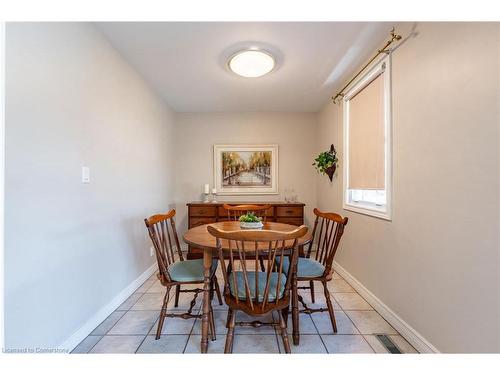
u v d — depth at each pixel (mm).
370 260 2109
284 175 3959
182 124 3914
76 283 1529
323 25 1751
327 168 3107
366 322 1818
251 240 1222
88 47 1667
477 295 1116
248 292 1309
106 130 1891
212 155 3934
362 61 2264
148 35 1861
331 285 2500
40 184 1255
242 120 3930
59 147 1390
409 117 1591
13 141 1110
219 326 1791
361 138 2350
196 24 1734
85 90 1632
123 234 2160
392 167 1780
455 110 1227
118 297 2062
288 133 3949
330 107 3258
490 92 1049
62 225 1410
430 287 1404
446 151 1286
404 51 1645
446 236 1290
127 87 2254
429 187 1410
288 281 1394
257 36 1886
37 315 1235
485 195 1074
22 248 1154
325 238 1938
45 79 1289
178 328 1741
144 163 2652
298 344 1549
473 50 1125
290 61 2270
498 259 1026
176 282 1628
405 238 1633
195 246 1531
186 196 3912
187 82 2742
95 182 1741
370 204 2252
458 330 1217
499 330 1027
